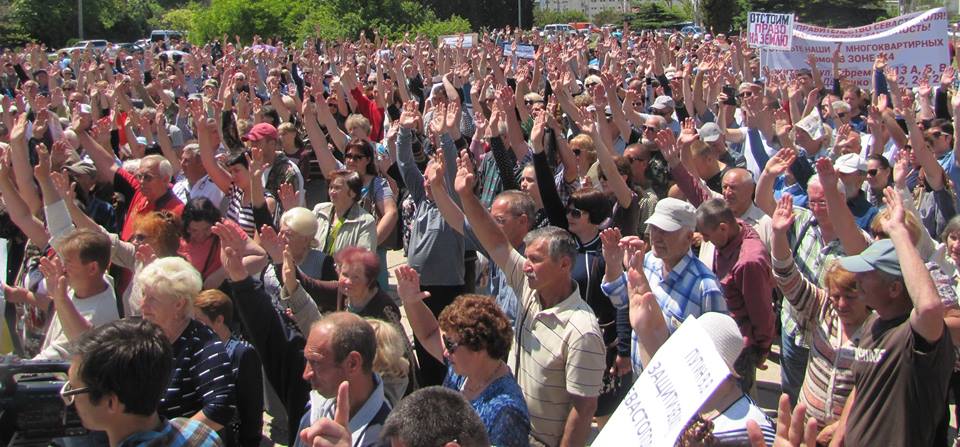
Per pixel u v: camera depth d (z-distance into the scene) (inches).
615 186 275.7
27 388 141.4
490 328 158.7
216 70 784.9
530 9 2706.7
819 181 233.8
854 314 175.9
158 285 178.2
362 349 156.3
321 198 439.2
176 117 540.1
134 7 2586.1
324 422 124.2
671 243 201.0
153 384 134.9
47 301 245.4
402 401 131.5
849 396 165.2
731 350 144.0
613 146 393.7
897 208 154.1
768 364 313.4
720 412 141.9
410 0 1926.7
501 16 2615.7
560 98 352.8
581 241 230.1
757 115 391.2
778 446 119.6
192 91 787.4
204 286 234.4
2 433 140.5
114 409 133.6
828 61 573.0
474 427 127.8
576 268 226.1
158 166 289.7
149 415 136.6
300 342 200.7
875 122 366.6
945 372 145.4
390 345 179.6
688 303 199.6
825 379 188.5
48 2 2281.0
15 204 262.5
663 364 127.7
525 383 180.7
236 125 430.0
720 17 1979.6
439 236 283.1
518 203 224.8
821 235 251.3
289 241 243.4
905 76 546.0
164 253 237.3
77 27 2343.8
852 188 273.3
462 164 205.2
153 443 134.6
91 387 132.1
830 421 184.4
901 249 149.1
